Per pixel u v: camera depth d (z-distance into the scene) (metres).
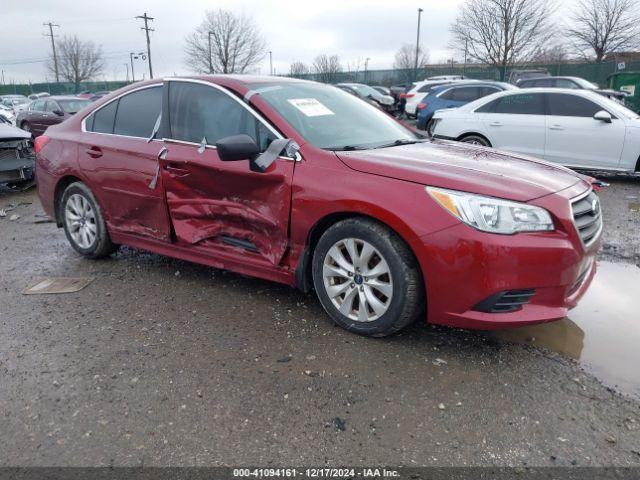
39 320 3.60
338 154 3.29
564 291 2.91
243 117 3.67
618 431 2.44
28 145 8.68
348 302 3.27
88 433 2.45
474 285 2.83
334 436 2.41
